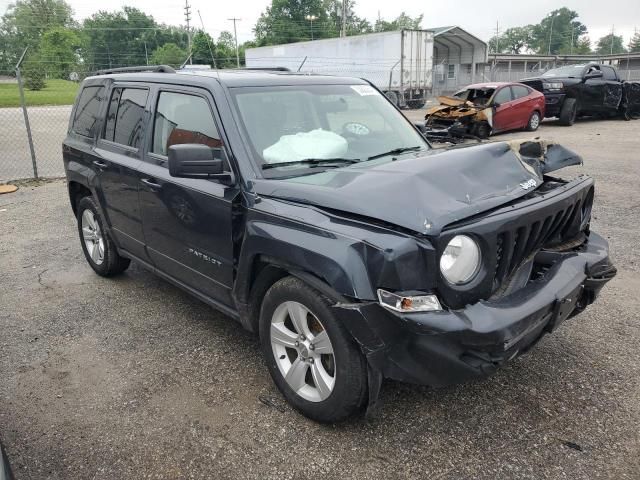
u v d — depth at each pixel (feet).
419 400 10.76
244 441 9.77
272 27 264.93
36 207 28.27
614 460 9.03
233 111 11.35
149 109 13.75
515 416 10.22
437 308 8.23
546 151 12.35
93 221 17.61
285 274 10.28
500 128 52.29
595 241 11.66
